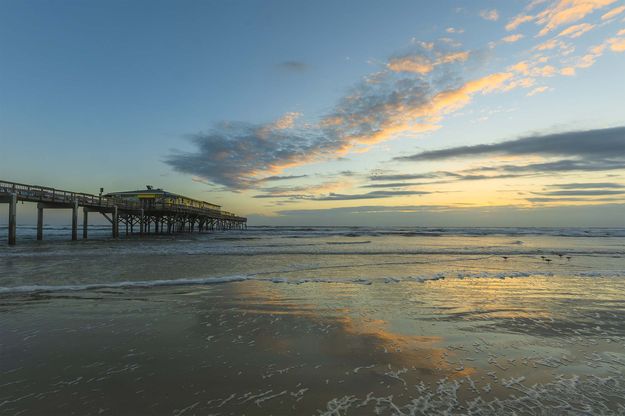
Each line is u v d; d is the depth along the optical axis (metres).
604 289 10.95
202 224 63.00
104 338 6.09
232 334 6.43
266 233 63.75
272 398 4.07
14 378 4.51
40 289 10.16
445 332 6.65
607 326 7.13
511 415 3.72
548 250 26.83
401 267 15.86
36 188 28.27
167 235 47.31
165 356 5.33
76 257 18.55
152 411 3.76
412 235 60.59
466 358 5.38
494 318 7.64
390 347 5.84
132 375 4.64
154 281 11.44
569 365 5.13
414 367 5.02
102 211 37.94
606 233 72.88
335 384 4.46
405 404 3.96
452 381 4.56
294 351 5.61
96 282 11.36
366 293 10.10
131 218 45.72
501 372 4.86
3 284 10.94
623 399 4.09
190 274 13.19
